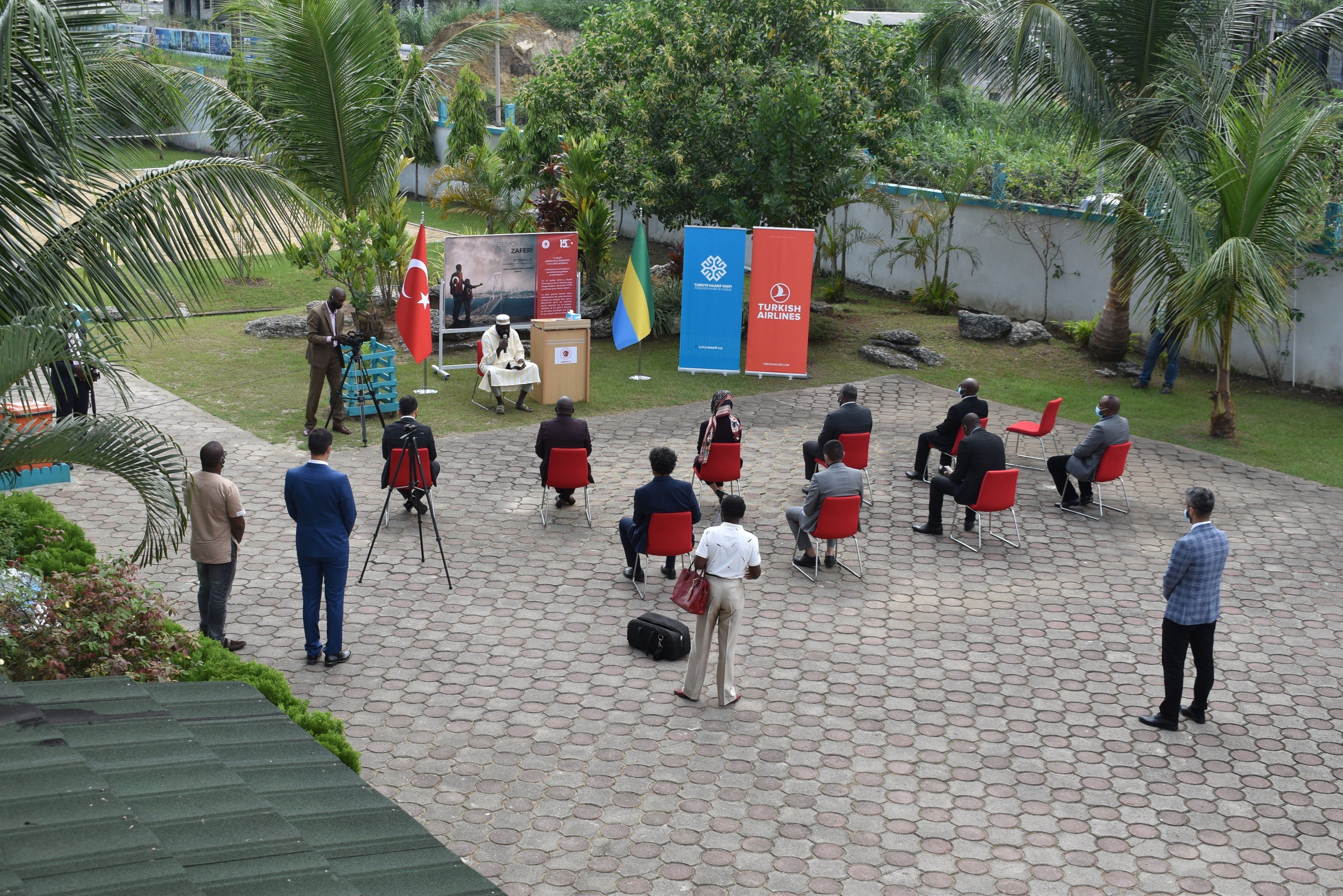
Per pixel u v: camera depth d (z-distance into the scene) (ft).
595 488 43.01
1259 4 55.57
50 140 23.16
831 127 62.69
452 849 21.94
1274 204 46.96
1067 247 67.92
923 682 29.27
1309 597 35.19
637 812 23.40
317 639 29.14
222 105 54.24
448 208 82.38
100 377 48.96
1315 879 21.81
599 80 70.59
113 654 22.75
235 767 18.34
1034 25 56.13
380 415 47.47
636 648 30.50
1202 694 27.30
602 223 69.82
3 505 31.09
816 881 21.40
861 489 34.86
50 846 13.12
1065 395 57.57
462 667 29.30
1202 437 51.44
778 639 31.50
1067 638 31.99
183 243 24.88
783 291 58.90
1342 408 55.88
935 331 68.59
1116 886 21.48
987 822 23.44
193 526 28.45
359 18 55.11
